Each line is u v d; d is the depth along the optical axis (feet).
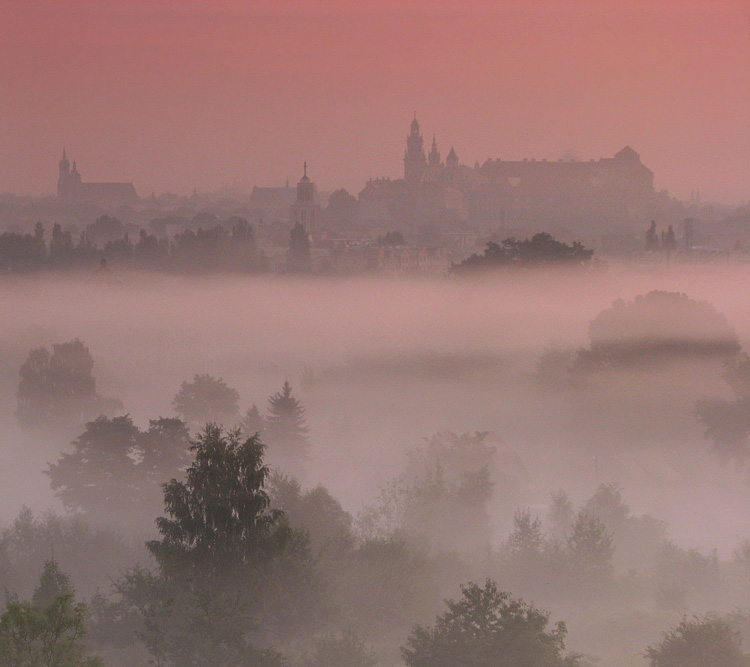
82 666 538.88
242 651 619.26
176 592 652.07
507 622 591.78
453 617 602.85
